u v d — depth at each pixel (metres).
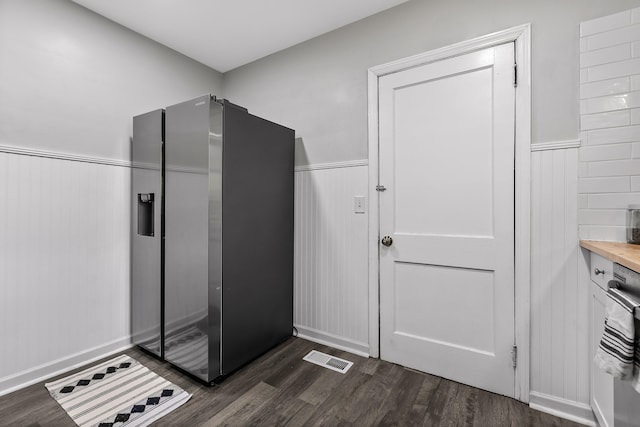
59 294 1.85
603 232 1.39
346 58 2.15
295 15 2.04
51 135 1.81
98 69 2.02
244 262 1.93
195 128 1.76
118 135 2.12
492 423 1.42
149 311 2.05
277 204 2.20
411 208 1.91
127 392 1.65
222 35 2.27
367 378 1.81
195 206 1.77
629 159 1.35
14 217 1.68
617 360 0.85
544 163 1.52
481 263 1.69
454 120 1.77
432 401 1.59
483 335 1.69
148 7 1.95
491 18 1.65
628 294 0.95
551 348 1.50
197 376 1.75
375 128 2.02
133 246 2.17
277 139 2.18
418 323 1.89
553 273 1.50
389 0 1.90
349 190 2.14
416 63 1.87
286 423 1.43
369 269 2.05
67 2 1.87
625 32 1.36
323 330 2.27
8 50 1.65
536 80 1.54
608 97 1.39
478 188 1.70
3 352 1.64
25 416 1.45
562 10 1.48
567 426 1.40
